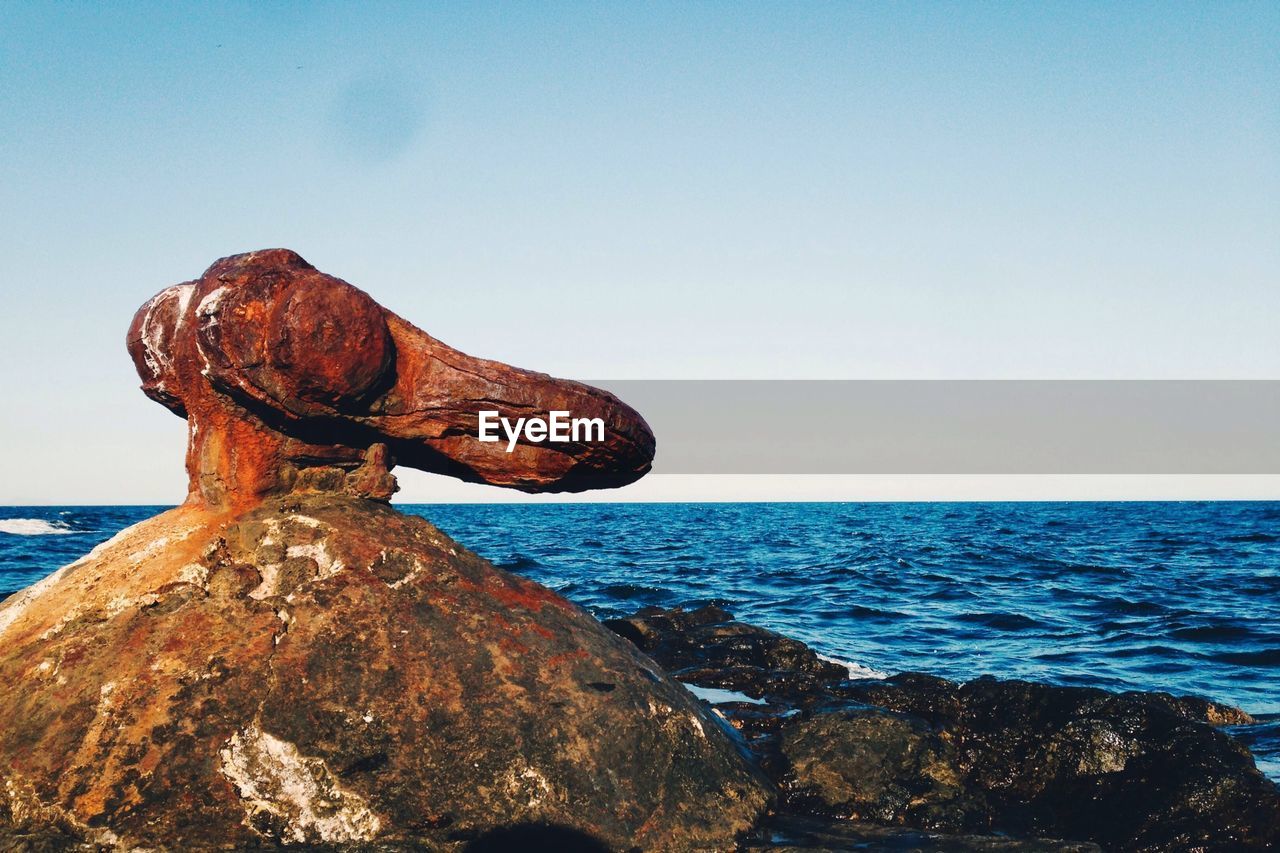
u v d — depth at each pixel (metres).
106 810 4.40
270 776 4.60
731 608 18.83
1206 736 6.27
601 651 5.71
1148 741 6.37
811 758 6.17
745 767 5.77
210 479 5.92
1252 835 5.63
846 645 14.91
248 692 4.85
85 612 5.25
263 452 5.95
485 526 64.00
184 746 4.62
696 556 34.00
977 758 6.75
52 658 5.00
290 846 4.43
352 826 4.53
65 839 4.31
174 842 4.35
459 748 4.88
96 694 4.79
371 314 5.62
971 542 43.94
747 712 7.15
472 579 5.80
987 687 7.30
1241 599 21.69
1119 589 23.64
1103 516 86.38
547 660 5.44
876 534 53.06
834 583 24.36
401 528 5.95
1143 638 15.89
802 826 5.44
